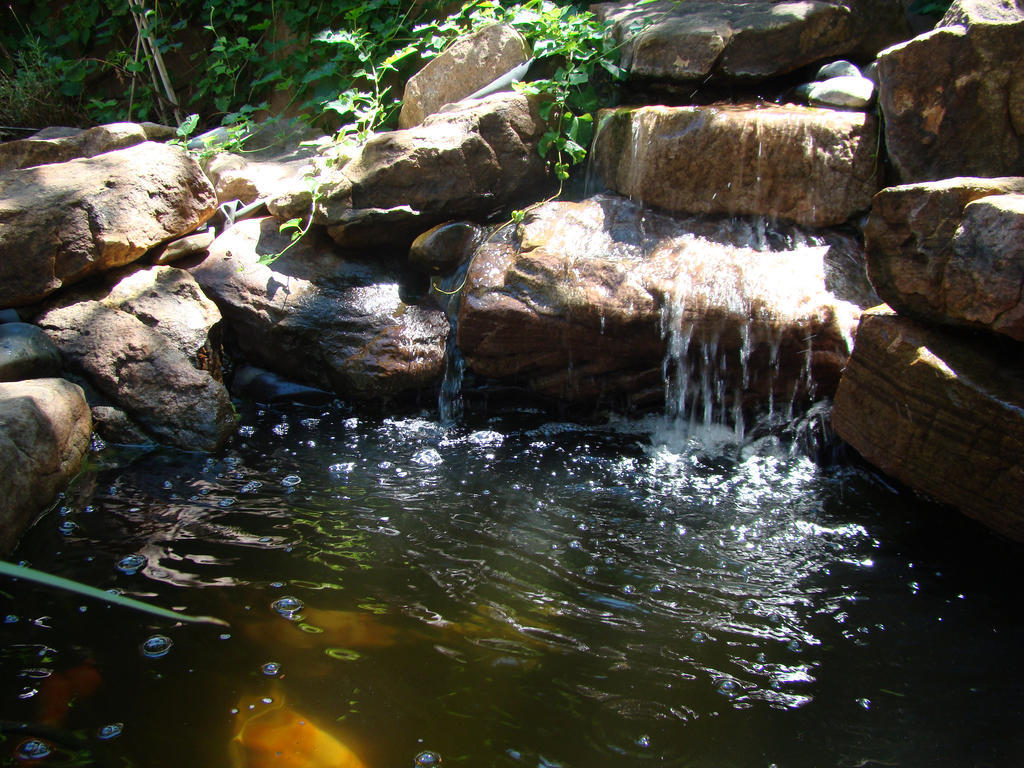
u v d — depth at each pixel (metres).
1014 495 3.19
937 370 3.32
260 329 4.87
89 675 2.53
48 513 3.53
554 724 2.40
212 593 2.98
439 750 2.27
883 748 2.36
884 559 3.37
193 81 7.38
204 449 4.21
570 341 4.49
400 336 4.77
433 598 3.01
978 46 4.10
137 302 4.61
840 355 4.09
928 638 2.88
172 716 2.37
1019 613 3.03
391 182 5.04
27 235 4.37
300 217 5.22
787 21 5.20
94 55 7.48
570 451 4.35
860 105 4.80
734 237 4.70
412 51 5.99
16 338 4.16
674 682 2.61
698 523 3.63
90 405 4.26
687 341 4.28
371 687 2.52
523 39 5.69
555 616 2.94
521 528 3.55
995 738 2.41
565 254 4.63
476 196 5.18
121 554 3.22
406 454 4.26
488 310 4.50
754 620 2.96
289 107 6.75
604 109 5.39
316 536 3.42
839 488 3.95
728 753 2.32
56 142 5.53
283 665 2.60
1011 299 3.07
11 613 2.83
